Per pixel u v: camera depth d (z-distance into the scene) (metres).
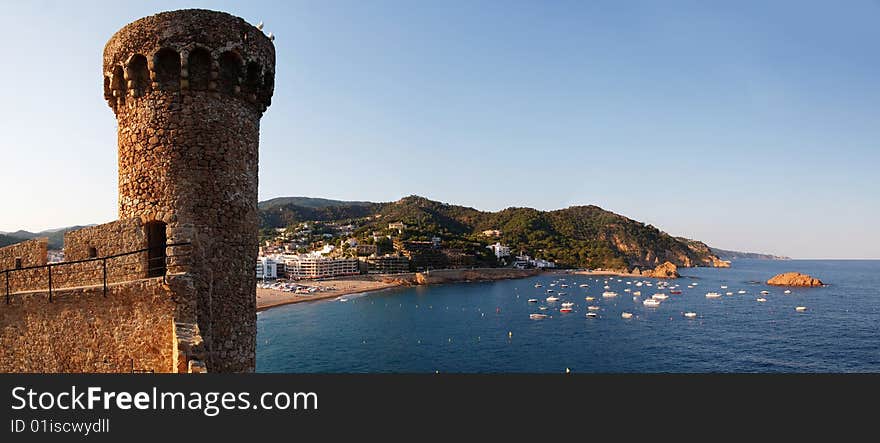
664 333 105.94
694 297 184.75
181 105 14.37
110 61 14.96
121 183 14.82
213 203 14.34
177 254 13.61
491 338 100.69
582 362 80.25
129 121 14.66
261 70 15.76
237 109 15.12
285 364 78.44
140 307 12.73
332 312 144.00
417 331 109.31
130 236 14.16
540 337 101.81
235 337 14.53
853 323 117.06
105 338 12.84
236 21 15.02
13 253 16.20
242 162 15.17
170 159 14.16
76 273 14.64
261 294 186.00
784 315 132.12
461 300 178.62
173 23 14.33
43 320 13.28
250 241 15.30
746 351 87.56
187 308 12.66
